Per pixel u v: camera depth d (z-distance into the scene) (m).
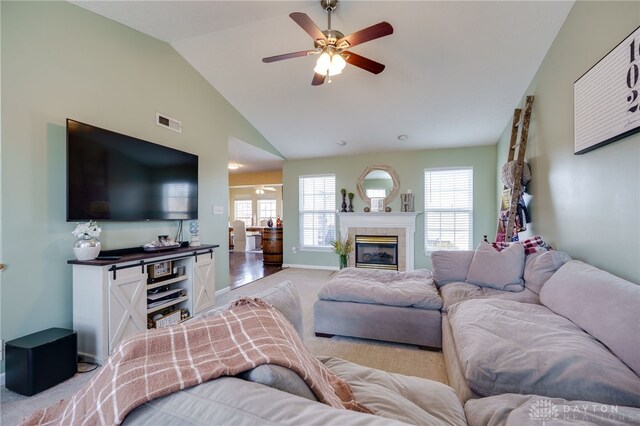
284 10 2.87
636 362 1.16
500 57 3.20
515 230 3.36
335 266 6.27
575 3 2.36
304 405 0.58
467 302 2.24
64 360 2.08
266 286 4.85
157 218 3.16
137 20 2.93
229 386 0.62
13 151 2.14
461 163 5.45
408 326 2.58
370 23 2.96
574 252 2.39
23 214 2.19
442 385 1.29
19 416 1.73
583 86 2.18
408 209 5.64
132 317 2.53
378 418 0.53
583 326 1.53
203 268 3.46
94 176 2.53
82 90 2.59
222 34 3.28
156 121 3.33
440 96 4.01
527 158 3.53
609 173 1.93
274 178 8.81
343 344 2.69
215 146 4.27
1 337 2.06
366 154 6.02
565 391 1.16
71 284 2.49
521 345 1.44
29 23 2.23
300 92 4.24
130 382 0.64
